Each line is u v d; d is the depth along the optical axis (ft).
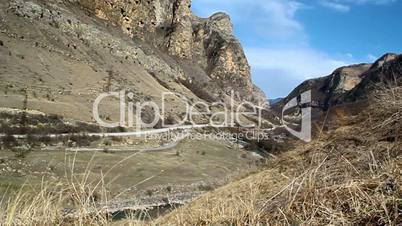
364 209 9.59
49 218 11.47
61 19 396.37
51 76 282.97
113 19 520.42
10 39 303.07
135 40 539.29
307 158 17.65
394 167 11.07
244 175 28.86
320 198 10.62
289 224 10.36
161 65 502.38
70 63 325.21
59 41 355.97
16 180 89.81
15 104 195.00
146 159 163.73
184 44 643.04
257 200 13.06
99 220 11.53
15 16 343.05
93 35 422.82
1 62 264.11
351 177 11.49
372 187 10.51
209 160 199.21
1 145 135.13
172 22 646.74
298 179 12.41
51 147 145.79
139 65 449.89
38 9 373.81
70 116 208.74
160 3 628.28
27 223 11.19
